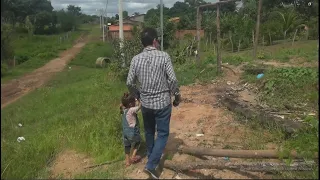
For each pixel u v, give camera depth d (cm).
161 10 1547
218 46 1130
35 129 779
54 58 3556
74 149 581
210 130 602
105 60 2695
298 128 529
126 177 443
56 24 4928
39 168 526
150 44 431
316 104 685
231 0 1072
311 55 1462
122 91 1084
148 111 433
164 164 457
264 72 1052
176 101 453
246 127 595
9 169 511
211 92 900
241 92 881
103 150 549
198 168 441
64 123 778
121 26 1540
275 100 741
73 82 1781
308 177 412
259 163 436
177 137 576
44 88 1608
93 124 673
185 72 1227
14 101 1359
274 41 2756
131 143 484
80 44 4888
